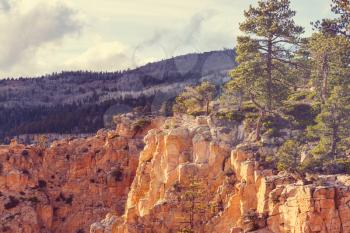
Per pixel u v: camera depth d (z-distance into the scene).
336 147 144.75
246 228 125.00
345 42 156.50
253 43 164.00
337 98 149.50
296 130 154.25
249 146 145.25
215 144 147.38
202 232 138.88
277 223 122.88
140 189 162.38
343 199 115.62
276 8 165.50
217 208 139.38
